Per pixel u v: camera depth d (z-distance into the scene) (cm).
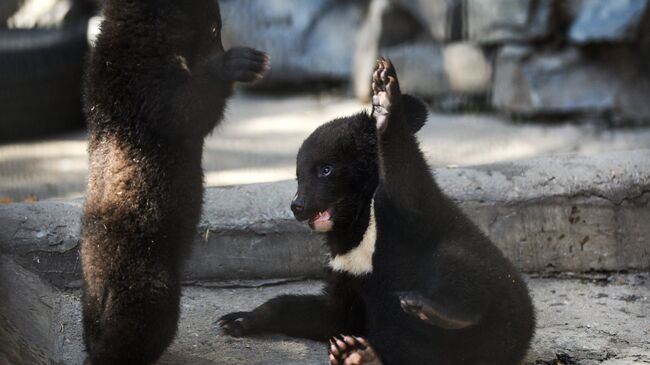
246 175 1617
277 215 1127
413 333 866
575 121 1914
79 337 982
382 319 903
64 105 2062
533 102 1905
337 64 2252
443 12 2012
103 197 871
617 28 1811
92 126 904
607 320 1023
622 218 1141
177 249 888
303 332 979
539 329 998
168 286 863
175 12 920
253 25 2269
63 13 2383
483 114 2027
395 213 876
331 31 2270
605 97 1883
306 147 937
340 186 918
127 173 871
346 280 930
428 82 2072
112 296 848
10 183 1653
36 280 1062
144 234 862
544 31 1891
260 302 1083
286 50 2258
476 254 855
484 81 2008
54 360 913
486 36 1961
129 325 841
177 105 893
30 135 2022
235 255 1123
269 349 962
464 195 1130
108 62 903
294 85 2284
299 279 1136
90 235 867
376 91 841
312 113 2094
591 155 1198
